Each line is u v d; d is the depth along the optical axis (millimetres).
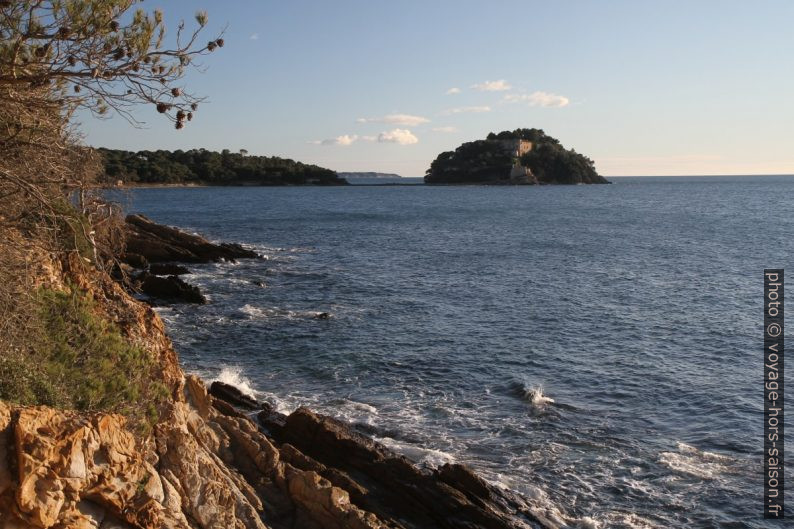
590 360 29328
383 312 38094
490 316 37531
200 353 29406
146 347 15367
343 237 80312
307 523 14625
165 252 54688
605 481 18469
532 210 132125
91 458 9414
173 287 39875
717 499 17656
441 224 100000
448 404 23766
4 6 8633
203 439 15516
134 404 12484
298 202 154750
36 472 8562
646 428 22094
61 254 14883
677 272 54125
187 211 119875
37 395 10461
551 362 28969
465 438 20891
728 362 29172
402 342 31641
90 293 15055
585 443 20766
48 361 11648
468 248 70125
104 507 9656
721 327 35250
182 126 9711
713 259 61844
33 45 10055
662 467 19312
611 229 93125
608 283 48781
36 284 13258
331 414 22469
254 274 50969
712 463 19609
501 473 18672
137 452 11016
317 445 18375
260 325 34406
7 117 10562
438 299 42156
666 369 28141
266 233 84312
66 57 9508
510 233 87188
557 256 63906
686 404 24219
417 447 20031
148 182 150250
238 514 13117
